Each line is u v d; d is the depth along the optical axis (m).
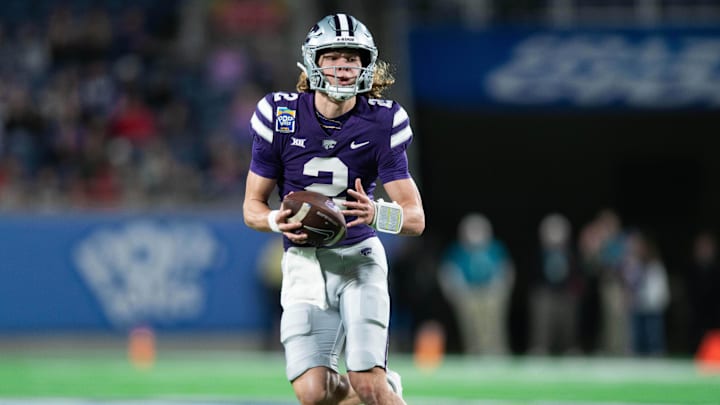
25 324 45.12
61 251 45.47
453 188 55.88
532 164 55.91
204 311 45.91
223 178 49.88
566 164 56.06
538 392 29.02
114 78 54.22
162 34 58.66
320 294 15.63
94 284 45.56
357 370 15.02
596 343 49.50
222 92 54.66
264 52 57.88
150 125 52.19
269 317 45.91
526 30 47.97
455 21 50.84
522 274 56.44
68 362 40.97
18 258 45.22
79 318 45.38
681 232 56.28
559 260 43.59
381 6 54.41
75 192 48.44
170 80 54.75
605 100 47.59
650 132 55.44
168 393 28.91
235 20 59.28
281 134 15.47
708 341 41.59
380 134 15.51
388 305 15.67
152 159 50.28
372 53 15.37
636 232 45.38
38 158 50.16
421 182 54.56
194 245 46.03
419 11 51.09
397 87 50.53
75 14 57.50
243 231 46.28
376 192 46.25
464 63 47.88
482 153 55.44
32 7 57.47
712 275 46.00
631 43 47.84
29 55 55.03
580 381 32.16
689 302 47.84
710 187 55.72
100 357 44.06
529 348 55.78
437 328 45.06
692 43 47.69
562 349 43.91
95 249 45.62
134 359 41.84
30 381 32.59
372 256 15.84
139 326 45.62
